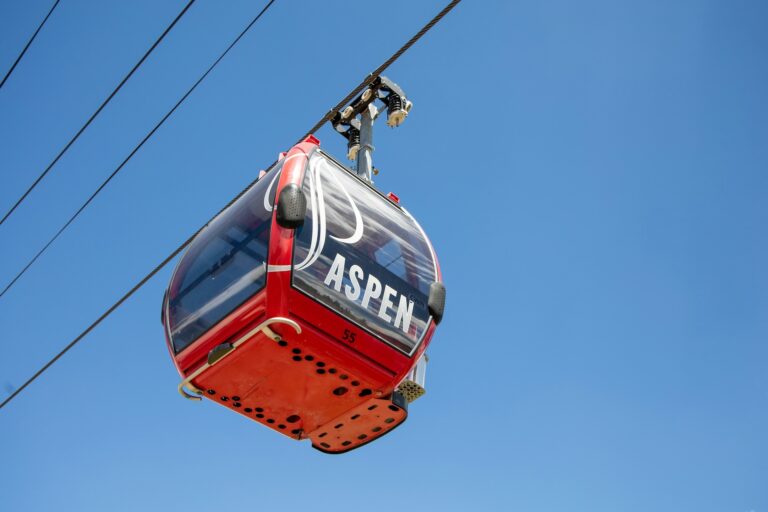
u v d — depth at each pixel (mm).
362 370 10117
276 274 9695
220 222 10945
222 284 10266
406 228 11164
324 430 10969
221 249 10539
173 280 11070
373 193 11227
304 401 10555
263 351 9852
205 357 10219
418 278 10805
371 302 10188
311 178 10422
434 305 10742
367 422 10766
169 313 10852
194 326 10406
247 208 10555
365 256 10359
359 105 12445
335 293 9930
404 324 10406
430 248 11297
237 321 9914
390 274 10492
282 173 10414
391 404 10445
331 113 10914
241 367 10094
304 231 9984
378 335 10141
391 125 12219
